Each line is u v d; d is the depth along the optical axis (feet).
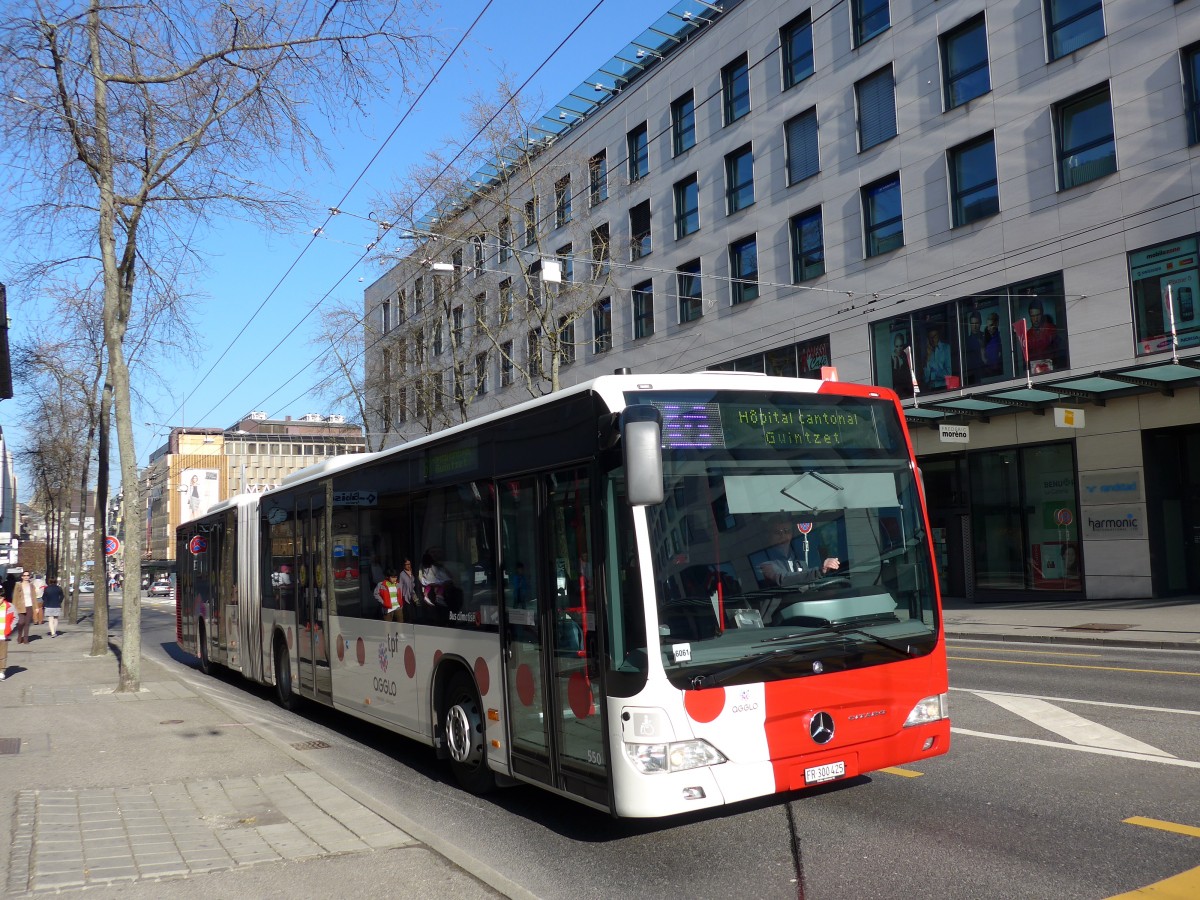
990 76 78.89
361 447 346.33
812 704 19.22
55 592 103.45
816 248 95.25
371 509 32.12
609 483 19.27
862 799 22.12
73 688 47.29
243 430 385.09
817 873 17.52
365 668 32.01
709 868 18.19
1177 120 66.69
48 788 24.91
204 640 59.16
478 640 24.43
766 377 21.13
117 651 75.97
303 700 41.37
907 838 19.16
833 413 21.36
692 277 110.63
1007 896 15.90
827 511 20.54
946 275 82.17
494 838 21.12
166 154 44.16
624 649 18.58
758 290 101.24
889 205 87.86
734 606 19.04
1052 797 21.49
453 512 26.13
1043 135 74.95
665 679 18.02
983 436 80.79
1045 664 44.24
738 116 104.47
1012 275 77.05
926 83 84.12
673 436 19.44
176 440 364.38
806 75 96.43
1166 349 66.80
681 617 18.48
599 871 18.47
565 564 20.75
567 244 125.70
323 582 36.78
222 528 54.44
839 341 92.12
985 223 79.15
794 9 97.25
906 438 22.17
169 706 40.11
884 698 20.10
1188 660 44.01
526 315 103.30
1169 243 66.95
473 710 25.26
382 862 18.40
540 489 21.77
